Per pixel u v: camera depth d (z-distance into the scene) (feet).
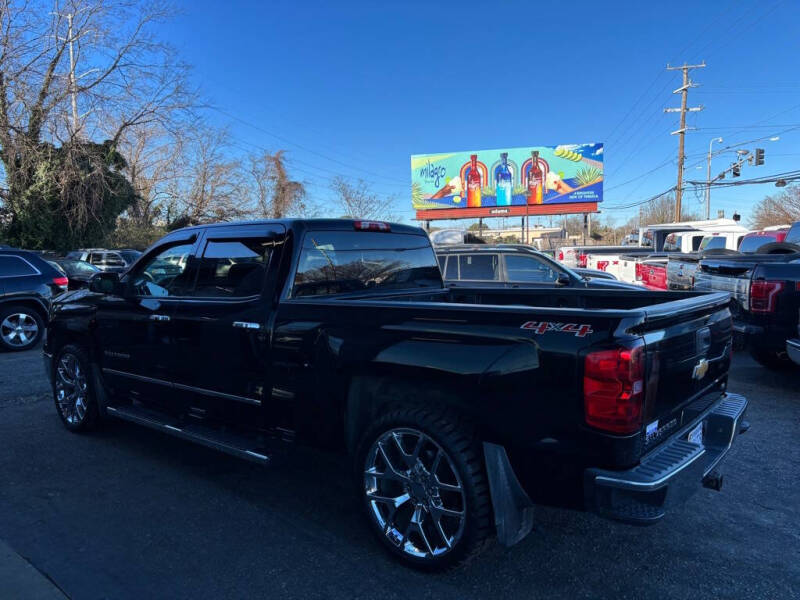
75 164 74.13
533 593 9.37
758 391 21.85
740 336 22.75
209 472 14.48
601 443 8.32
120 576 9.85
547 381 8.66
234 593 9.38
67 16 69.00
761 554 10.56
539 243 201.87
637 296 13.84
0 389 22.72
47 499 12.90
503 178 172.96
